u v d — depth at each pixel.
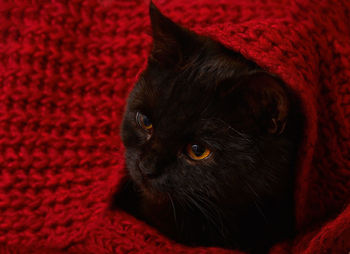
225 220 0.47
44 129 0.50
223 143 0.43
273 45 0.44
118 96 0.50
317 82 0.46
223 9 0.48
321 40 0.46
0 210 0.51
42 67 0.50
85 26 0.50
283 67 0.43
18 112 0.50
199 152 0.44
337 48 0.46
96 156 0.50
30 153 0.50
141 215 0.50
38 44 0.49
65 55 0.50
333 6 0.49
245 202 0.46
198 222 0.48
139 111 0.46
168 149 0.44
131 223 0.48
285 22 0.45
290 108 0.44
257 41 0.44
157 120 0.44
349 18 0.51
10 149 0.50
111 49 0.50
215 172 0.44
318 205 0.48
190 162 0.44
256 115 0.43
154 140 0.44
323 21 0.47
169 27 0.44
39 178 0.50
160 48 0.46
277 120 0.43
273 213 0.47
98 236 0.48
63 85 0.50
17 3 0.50
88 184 0.50
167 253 0.46
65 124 0.50
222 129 0.43
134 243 0.47
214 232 0.48
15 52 0.50
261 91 0.42
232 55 0.46
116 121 0.50
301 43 0.45
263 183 0.45
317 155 0.48
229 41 0.44
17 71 0.50
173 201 0.47
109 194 0.49
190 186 0.44
